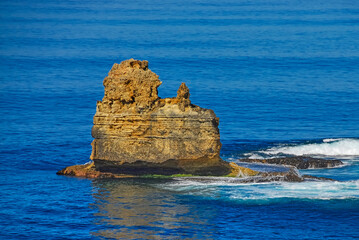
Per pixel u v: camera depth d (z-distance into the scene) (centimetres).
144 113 13925
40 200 12606
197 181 13638
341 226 11181
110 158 14075
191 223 11319
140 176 14125
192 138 13838
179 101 13938
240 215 11669
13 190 13262
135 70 13975
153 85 13988
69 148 17500
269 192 12862
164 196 12669
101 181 13812
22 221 11556
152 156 13925
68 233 10994
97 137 14150
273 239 10681
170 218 11531
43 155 16575
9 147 17475
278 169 14788
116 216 11669
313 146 17275
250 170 14250
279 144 18100
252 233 10912
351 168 15175
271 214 11706
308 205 12106
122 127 13988
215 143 13900
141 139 13962
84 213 11844
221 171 14100
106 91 14112
